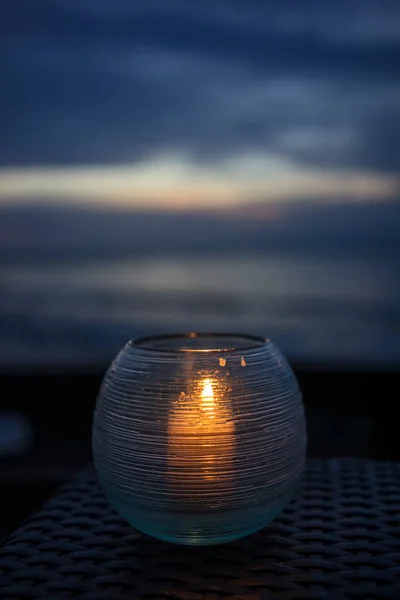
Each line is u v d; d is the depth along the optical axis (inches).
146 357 26.5
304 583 24.3
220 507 24.8
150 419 25.0
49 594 24.0
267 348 27.9
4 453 85.1
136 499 25.3
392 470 36.4
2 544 28.4
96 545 27.7
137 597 23.6
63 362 69.6
